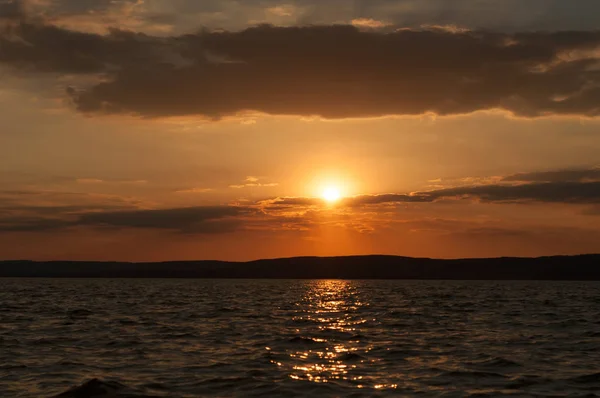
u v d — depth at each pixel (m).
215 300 100.69
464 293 135.62
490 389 26.80
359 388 26.97
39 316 62.88
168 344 40.69
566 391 26.47
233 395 25.70
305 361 33.84
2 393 25.94
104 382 27.14
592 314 68.81
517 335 46.53
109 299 101.31
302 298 110.19
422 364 32.94
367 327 52.50
